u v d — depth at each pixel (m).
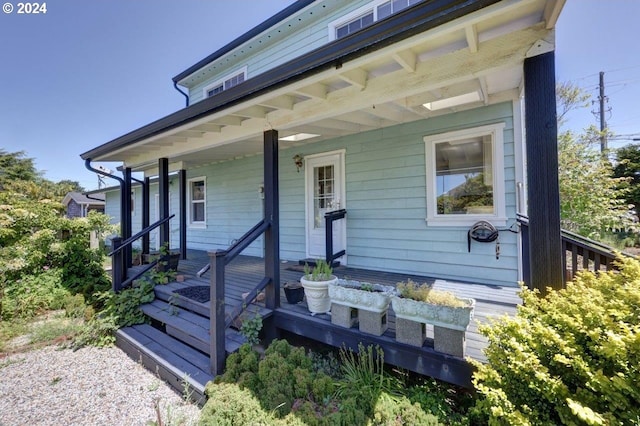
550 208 1.67
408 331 2.21
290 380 2.12
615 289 1.81
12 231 5.51
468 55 1.96
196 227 8.22
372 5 5.09
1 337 3.75
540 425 1.35
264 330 3.09
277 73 2.26
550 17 1.61
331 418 1.79
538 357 1.50
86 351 3.41
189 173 8.37
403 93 2.26
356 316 2.67
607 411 1.26
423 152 4.13
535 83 1.71
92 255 6.05
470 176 3.83
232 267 5.33
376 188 4.58
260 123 3.29
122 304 3.89
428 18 1.58
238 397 2.00
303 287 3.24
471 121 3.74
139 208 11.65
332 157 5.12
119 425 2.18
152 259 4.89
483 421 1.82
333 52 1.95
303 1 5.45
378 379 2.25
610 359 1.35
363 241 4.73
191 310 3.62
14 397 2.54
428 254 4.13
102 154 4.92
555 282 1.67
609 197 6.36
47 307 4.86
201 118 3.13
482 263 3.75
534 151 1.71
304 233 5.61
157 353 2.99
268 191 3.18
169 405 2.32
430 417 1.83
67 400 2.49
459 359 2.00
